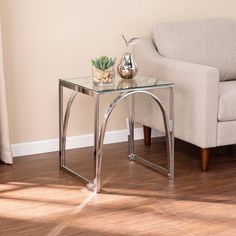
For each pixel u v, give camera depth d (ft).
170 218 8.56
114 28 12.33
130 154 11.48
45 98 11.87
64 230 8.14
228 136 10.61
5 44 11.30
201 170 10.77
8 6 11.19
